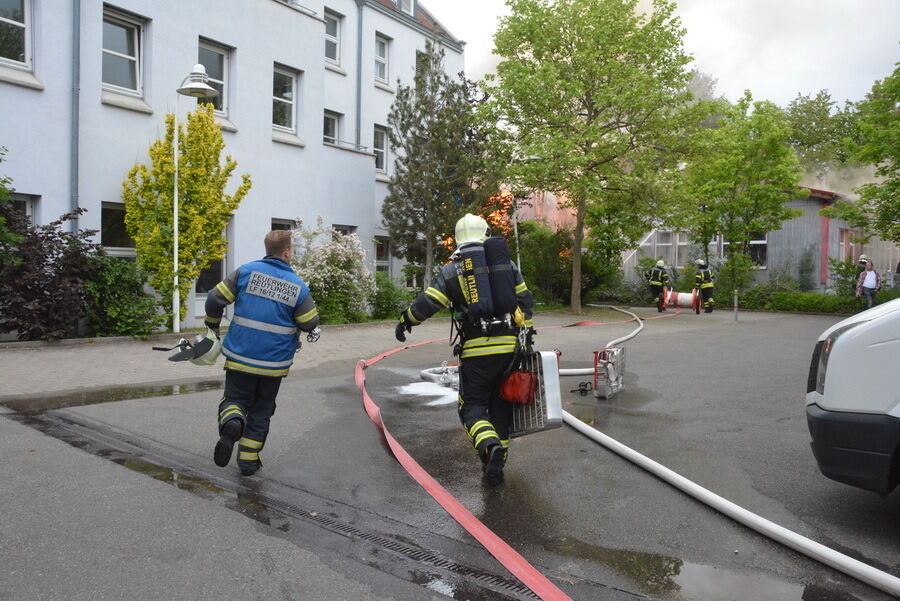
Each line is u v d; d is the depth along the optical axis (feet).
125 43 41.73
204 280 46.80
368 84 71.46
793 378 29.22
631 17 66.39
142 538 11.40
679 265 95.66
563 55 67.10
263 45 49.62
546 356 14.83
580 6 65.26
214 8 45.75
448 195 60.80
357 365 30.68
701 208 84.17
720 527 12.44
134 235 39.11
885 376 11.51
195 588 9.70
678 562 10.94
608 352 24.61
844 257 86.94
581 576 10.43
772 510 13.30
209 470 15.28
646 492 14.38
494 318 14.37
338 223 57.77
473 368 14.42
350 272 51.31
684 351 38.83
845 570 10.42
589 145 65.41
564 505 13.56
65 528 11.70
